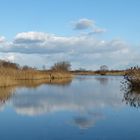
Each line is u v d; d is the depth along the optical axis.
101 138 15.63
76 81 72.50
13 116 22.30
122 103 28.92
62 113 23.56
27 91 42.28
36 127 18.55
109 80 78.94
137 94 36.28
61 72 91.06
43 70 84.69
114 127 18.27
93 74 152.50
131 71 45.97
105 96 35.59
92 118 21.33
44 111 24.52
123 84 55.97
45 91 42.66
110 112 23.78
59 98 33.56
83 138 15.69
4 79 48.78
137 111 24.08
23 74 69.06
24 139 15.71
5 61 71.00
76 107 26.59
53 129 17.92
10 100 31.52
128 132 16.95
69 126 18.69
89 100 31.56
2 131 17.53
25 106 27.14
